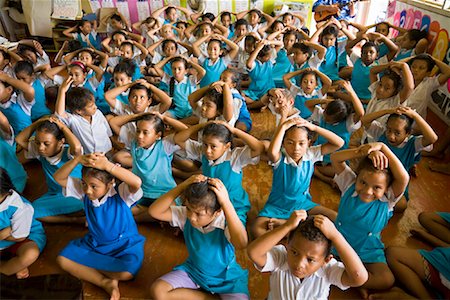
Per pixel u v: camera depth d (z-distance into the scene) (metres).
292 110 2.66
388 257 1.72
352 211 1.67
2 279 1.02
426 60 2.76
